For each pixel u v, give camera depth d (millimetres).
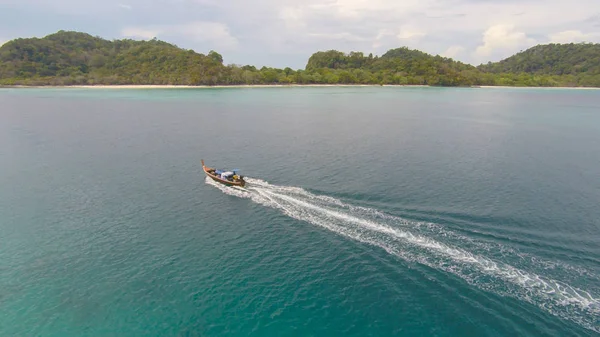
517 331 30094
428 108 186375
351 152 86250
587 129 123875
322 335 30938
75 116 146000
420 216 49188
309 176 67062
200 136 106000
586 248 40938
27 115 148125
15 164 77000
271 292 35844
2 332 32031
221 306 34281
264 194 58625
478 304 32938
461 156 82938
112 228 48625
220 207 54531
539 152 87688
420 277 36656
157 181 66312
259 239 45031
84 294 36344
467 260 38750
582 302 32531
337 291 35625
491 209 51469
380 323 31875
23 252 43344
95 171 72250
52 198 58625
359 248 42031
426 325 31375
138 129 117312
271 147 91562
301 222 48812
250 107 182125
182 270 39469
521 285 34844
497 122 138625
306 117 147625
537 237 43312
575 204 53750
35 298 35906
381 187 60719
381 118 146500
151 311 34000
